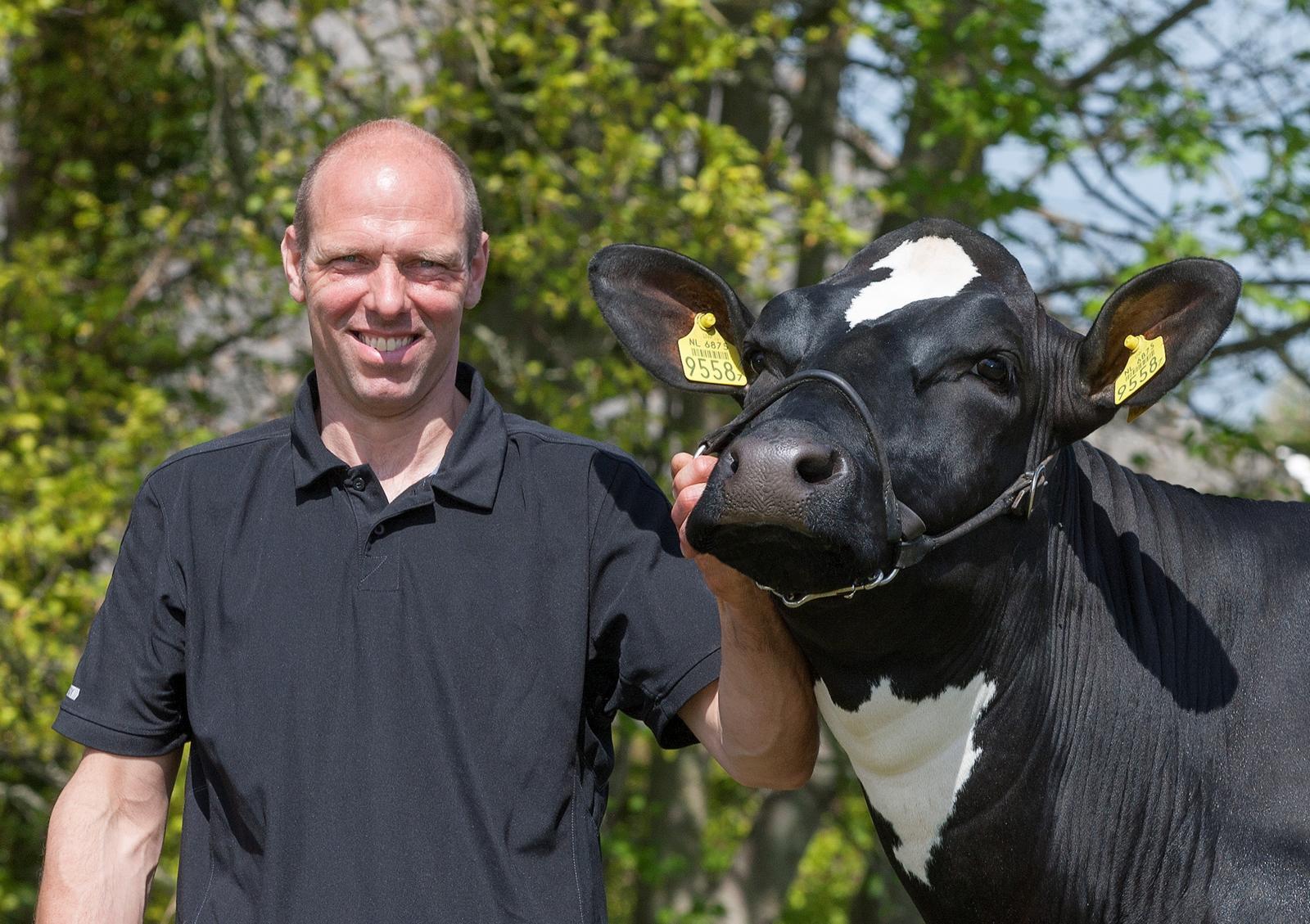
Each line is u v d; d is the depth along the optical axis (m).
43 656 9.96
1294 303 9.84
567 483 3.38
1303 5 11.53
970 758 3.54
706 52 10.08
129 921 3.36
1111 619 3.68
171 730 3.45
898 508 3.15
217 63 10.22
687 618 3.34
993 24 10.75
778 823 13.16
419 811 3.17
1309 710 3.58
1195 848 3.58
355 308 3.31
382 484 3.43
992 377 3.31
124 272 12.14
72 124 12.96
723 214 9.77
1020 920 3.63
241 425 12.59
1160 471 13.13
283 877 3.16
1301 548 3.77
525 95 11.16
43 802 10.81
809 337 3.35
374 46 10.28
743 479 2.83
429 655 3.24
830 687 3.54
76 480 9.98
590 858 3.31
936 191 10.94
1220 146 10.47
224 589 3.32
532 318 11.39
